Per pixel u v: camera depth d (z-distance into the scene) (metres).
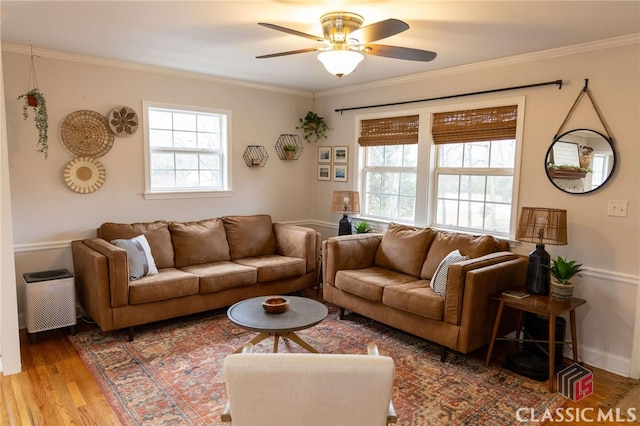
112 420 2.37
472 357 3.24
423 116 4.31
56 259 3.80
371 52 2.66
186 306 3.70
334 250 3.95
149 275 3.67
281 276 4.29
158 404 2.54
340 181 5.27
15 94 3.49
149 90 4.20
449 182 4.24
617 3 2.36
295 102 5.36
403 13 2.58
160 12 2.66
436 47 3.31
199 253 4.23
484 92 3.78
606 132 3.08
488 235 3.67
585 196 3.21
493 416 2.47
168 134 4.46
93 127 3.89
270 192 5.26
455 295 2.99
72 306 3.50
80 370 2.94
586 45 3.12
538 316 3.32
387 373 1.31
